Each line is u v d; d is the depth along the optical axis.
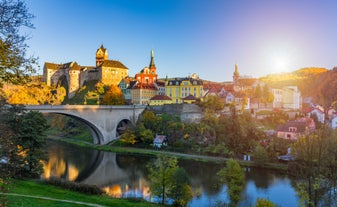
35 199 33.22
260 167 76.69
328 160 45.41
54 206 31.11
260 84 167.25
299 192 40.56
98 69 192.12
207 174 70.44
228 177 50.12
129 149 103.31
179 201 44.78
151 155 95.69
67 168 76.88
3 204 23.75
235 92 146.75
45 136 57.66
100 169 76.62
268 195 54.66
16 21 21.47
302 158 57.66
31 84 26.17
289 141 91.25
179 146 102.00
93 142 118.44
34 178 53.34
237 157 88.25
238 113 121.81
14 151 28.27
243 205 48.97
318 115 124.25
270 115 129.62
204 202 50.34
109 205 36.91
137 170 75.94
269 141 95.00
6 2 20.95
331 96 197.12
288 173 69.25
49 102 171.25
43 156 57.97
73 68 195.25
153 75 190.75
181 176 45.22
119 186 60.94
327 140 51.50
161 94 172.75
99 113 110.19
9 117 49.06
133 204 39.66
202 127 105.88
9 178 25.97
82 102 167.62
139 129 113.25
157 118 119.00
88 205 34.38
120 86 175.50
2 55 20.61
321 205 40.12
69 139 128.62
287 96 151.50
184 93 164.12
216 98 130.50
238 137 98.75
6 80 22.06
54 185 48.34
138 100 158.38
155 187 45.84
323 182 40.94
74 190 46.69
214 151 92.94
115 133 118.25
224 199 52.00
